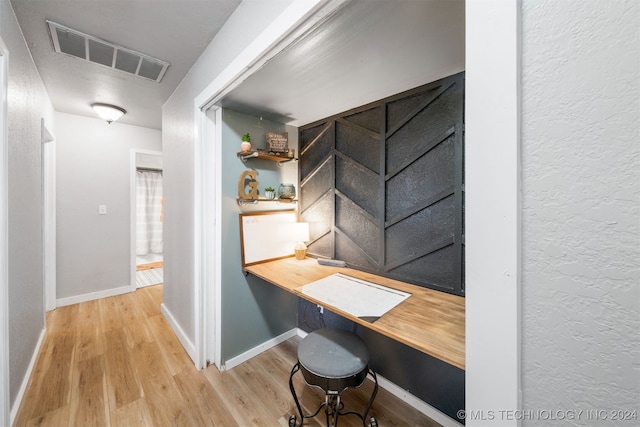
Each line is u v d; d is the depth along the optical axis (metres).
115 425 1.37
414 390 1.51
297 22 0.92
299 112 1.97
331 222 2.04
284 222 2.18
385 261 1.68
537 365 0.46
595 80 0.40
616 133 0.38
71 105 2.68
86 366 1.85
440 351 0.82
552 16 0.43
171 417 1.42
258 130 2.05
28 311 1.71
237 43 1.31
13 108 1.39
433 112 1.45
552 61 0.44
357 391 1.63
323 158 2.13
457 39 1.09
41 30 1.51
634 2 0.37
